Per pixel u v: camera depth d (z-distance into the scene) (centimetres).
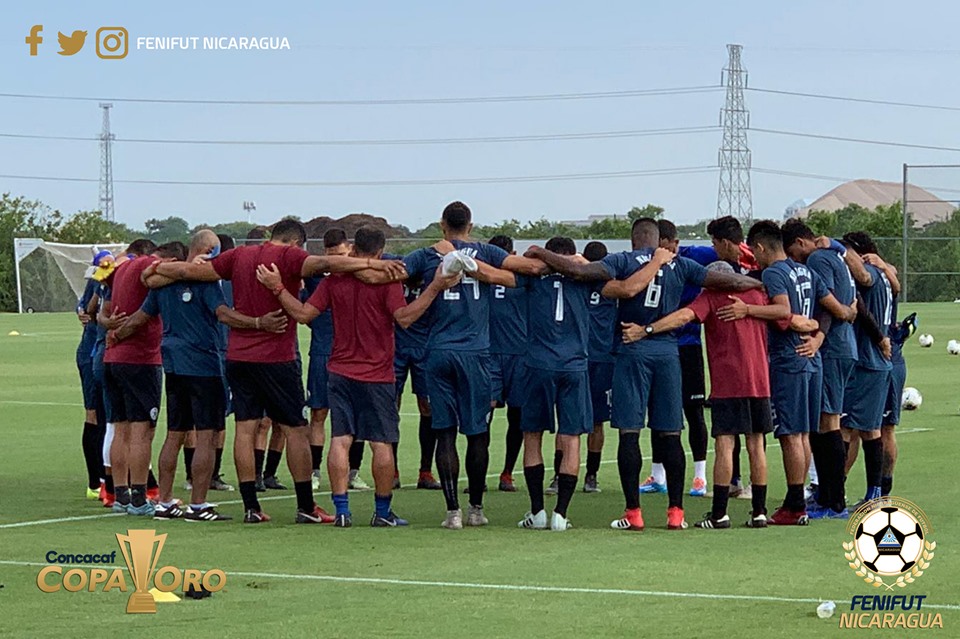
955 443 1800
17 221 8150
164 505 1271
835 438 1267
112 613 874
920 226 6594
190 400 1270
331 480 1226
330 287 1213
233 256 1231
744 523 1245
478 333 1216
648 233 1216
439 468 1220
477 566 1024
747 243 1266
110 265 1327
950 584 946
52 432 2016
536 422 1213
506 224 7362
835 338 1250
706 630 819
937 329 4500
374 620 848
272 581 970
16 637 813
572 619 848
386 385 1220
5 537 1155
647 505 1377
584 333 1212
